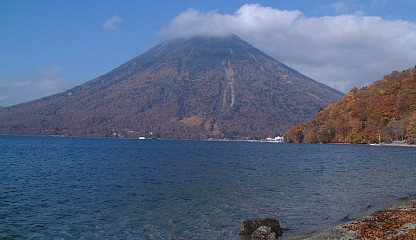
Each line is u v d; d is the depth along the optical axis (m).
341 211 28.39
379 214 24.81
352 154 101.00
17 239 21.47
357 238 19.14
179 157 88.31
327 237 19.94
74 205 30.52
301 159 82.81
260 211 28.52
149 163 70.00
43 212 27.92
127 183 42.69
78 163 69.44
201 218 26.36
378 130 161.75
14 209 28.66
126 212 28.14
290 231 23.09
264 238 21.39
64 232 22.95
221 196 34.53
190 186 40.47
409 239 17.84
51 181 44.12
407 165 66.44
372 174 52.31
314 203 31.41
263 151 121.50
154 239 21.66
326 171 56.56
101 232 23.03
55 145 151.50
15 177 47.34
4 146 133.50
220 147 159.50
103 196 34.47
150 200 32.69
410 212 24.55
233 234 22.56
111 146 154.00
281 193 36.16
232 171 55.94
